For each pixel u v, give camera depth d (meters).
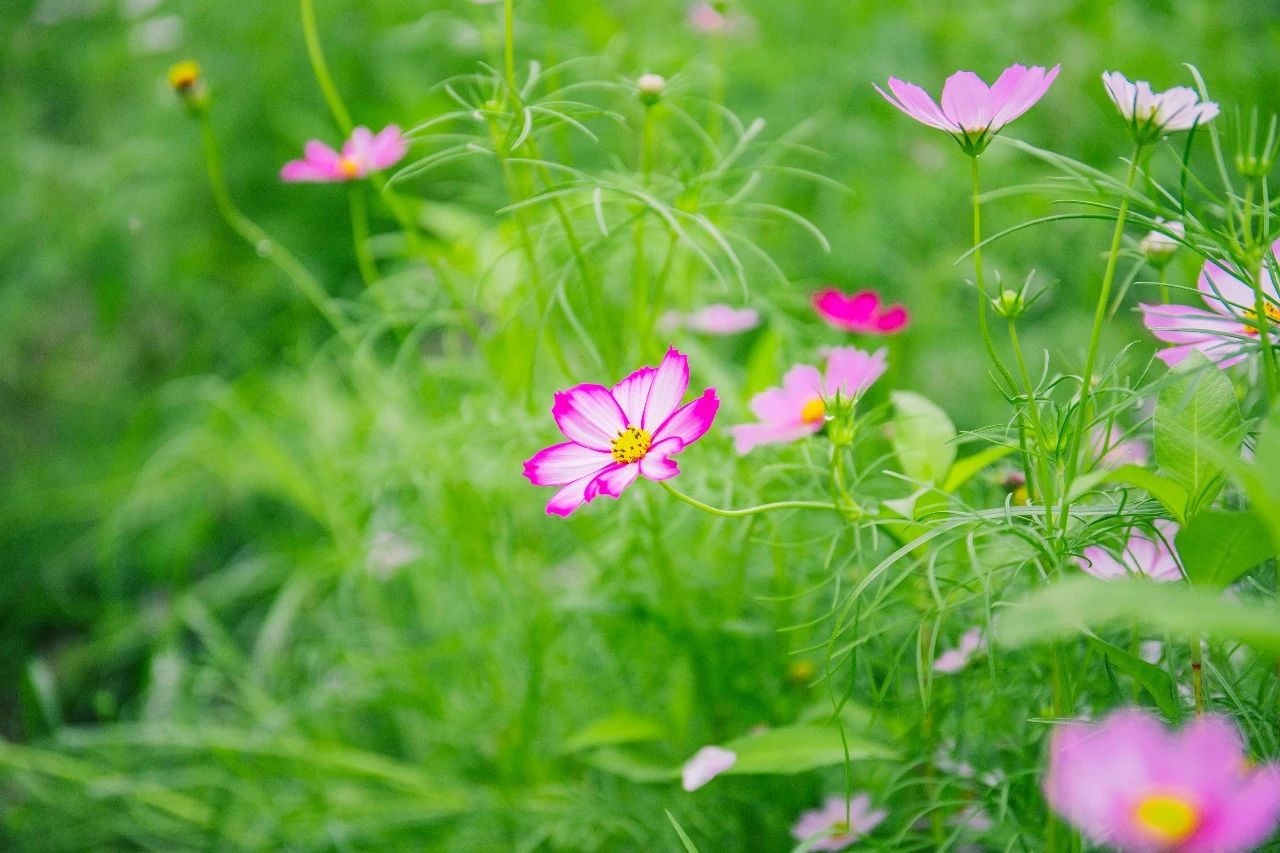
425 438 1.38
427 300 1.42
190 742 1.43
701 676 1.30
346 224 1.92
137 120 2.14
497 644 1.40
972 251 1.10
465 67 1.88
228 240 1.96
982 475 1.25
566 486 1.11
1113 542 1.13
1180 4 1.71
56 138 2.28
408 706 1.43
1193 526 1.04
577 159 1.66
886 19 1.73
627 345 1.34
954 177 1.63
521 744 1.36
